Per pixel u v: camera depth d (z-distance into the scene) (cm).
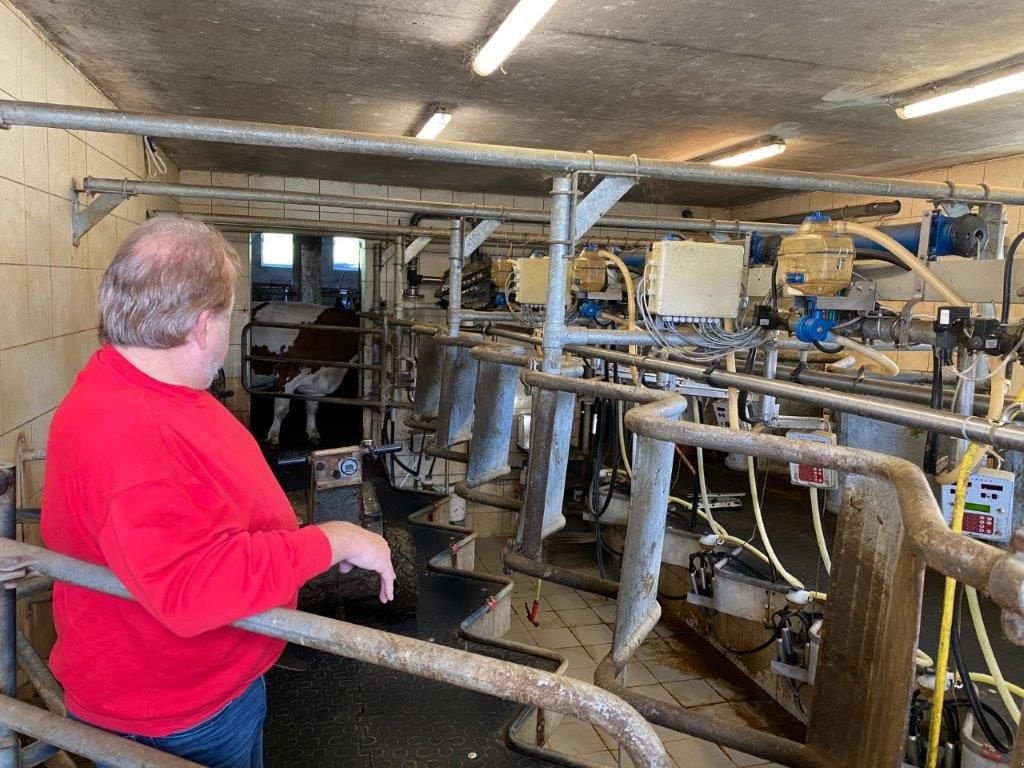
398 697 192
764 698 355
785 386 213
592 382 192
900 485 95
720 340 268
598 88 320
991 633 280
